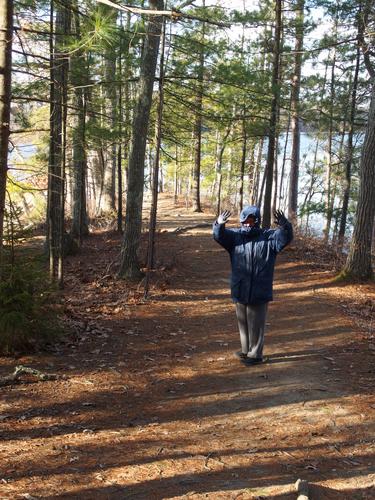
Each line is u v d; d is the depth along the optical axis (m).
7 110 4.18
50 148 9.23
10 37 4.11
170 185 47.84
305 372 6.11
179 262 13.38
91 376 5.87
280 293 10.70
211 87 14.38
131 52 11.91
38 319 6.55
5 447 4.11
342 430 4.57
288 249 15.58
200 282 11.66
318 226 25.69
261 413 4.98
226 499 3.43
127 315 8.69
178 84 10.79
